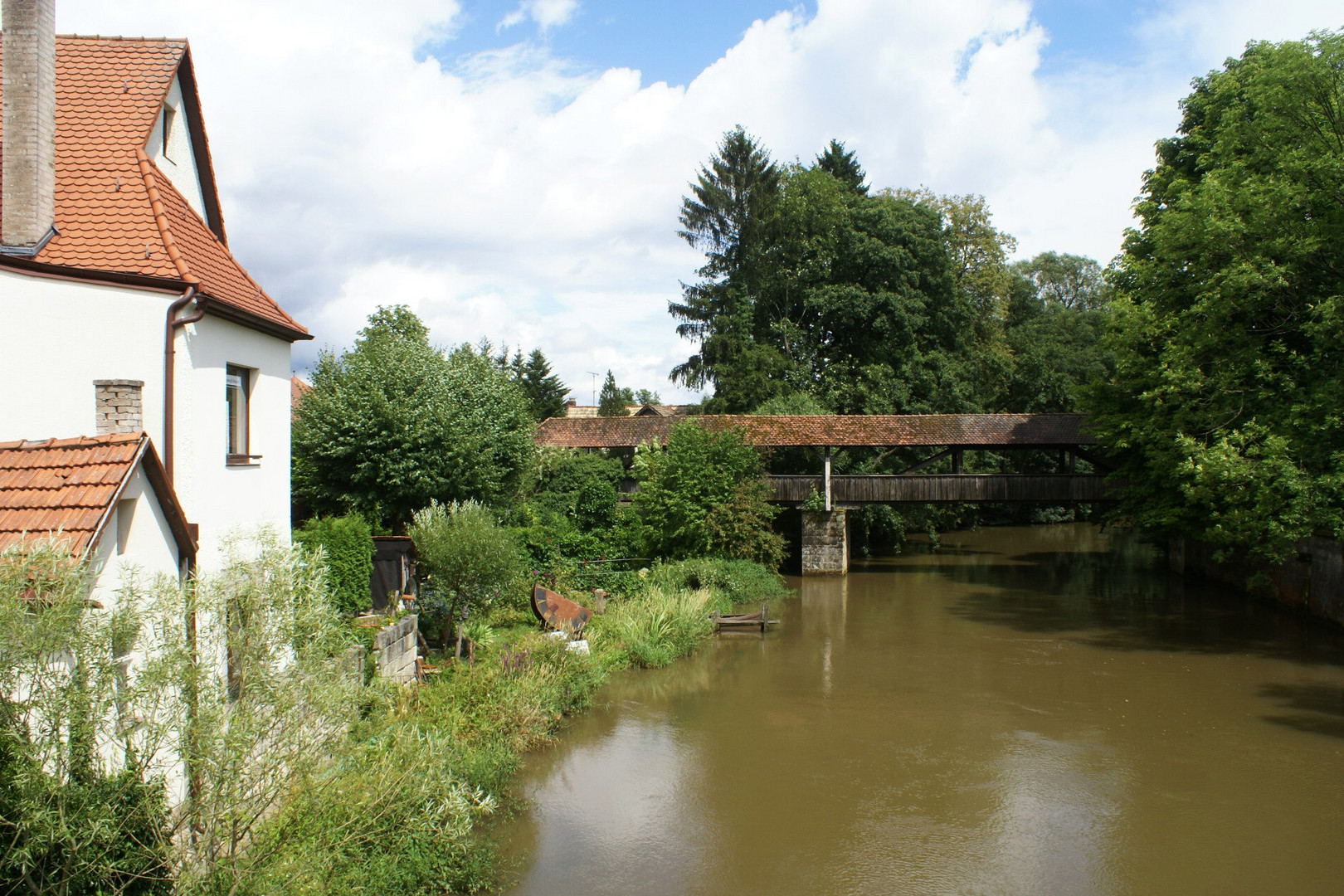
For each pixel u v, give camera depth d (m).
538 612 16.84
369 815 7.37
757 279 42.00
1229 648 18.56
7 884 4.66
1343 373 17.03
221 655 5.95
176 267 8.58
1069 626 20.95
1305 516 16.39
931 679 16.22
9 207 8.53
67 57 10.52
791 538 32.78
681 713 14.09
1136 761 12.00
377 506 18.44
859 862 9.09
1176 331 20.64
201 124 11.27
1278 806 10.50
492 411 21.88
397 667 12.31
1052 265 68.56
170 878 5.26
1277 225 17.91
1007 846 9.48
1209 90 23.64
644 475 28.11
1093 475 28.94
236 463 9.77
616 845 9.38
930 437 28.73
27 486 6.25
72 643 4.78
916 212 41.47
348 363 19.31
